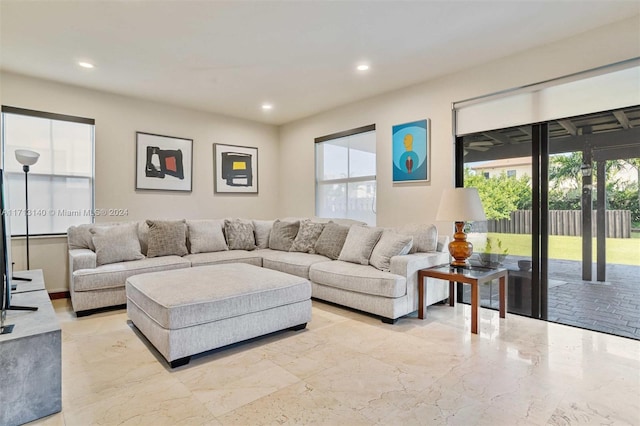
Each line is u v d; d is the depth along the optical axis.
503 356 2.42
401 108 4.24
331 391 1.97
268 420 1.71
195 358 2.41
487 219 3.64
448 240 3.70
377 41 3.05
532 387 2.00
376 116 4.51
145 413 1.77
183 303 2.30
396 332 2.89
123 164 4.45
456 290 3.92
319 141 5.33
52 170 3.98
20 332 1.77
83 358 2.40
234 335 2.51
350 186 4.94
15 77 3.72
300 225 4.70
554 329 2.96
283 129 5.96
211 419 1.72
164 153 4.79
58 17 2.62
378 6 2.51
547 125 3.21
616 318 2.86
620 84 2.77
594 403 1.83
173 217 4.88
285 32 2.88
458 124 3.78
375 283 3.15
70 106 4.06
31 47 3.11
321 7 2.52
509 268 3.49
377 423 1.68
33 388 1.73
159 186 4.75
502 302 3.26
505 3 2.47
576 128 3.05
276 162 6.03
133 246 3.81
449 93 3.80
